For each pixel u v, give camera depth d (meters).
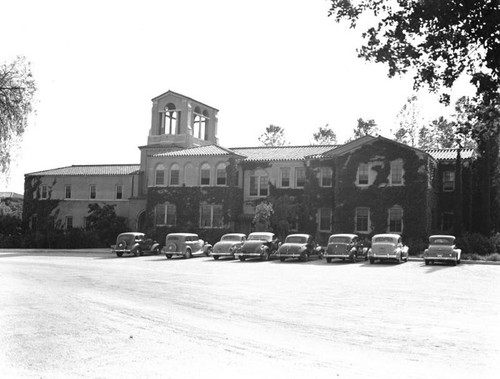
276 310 14.62
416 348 10.03
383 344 10.38
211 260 37.75
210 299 16.78
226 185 50.34
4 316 13.25
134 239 42.69
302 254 35.81
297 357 9.24
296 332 11.52
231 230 49.84
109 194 60.03
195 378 7.87
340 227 45.59
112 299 16.56
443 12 6.18
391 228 43.88
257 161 51.03
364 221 44.97
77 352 9.51
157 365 8.62
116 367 8.48
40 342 10.30
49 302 15.72
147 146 58.25
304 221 48.19
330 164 47.94
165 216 52.44
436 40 6.52
